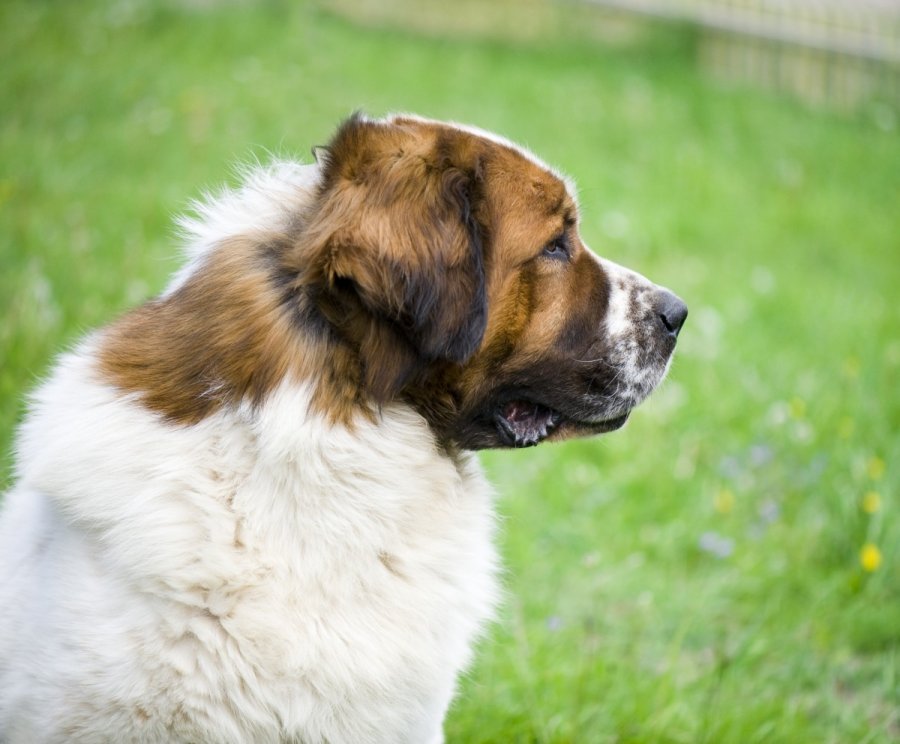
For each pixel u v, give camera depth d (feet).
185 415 13.91
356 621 14.12
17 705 13.89
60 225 35.37
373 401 14.19
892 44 75.00
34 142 41.47
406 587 14.49
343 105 51.49
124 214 37.50
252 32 59.36
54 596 13.78
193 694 13.61
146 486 13.70
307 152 43.57
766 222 51.06
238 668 13.66
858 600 25.30
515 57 69.51
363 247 13.62
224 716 13.75
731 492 28.89
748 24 75.36
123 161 41.91
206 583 13.58
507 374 15.70
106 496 13.73
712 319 38.24
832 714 21.62
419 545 14.66
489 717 19.79
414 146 14.60
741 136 62.13
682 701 20.71
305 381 13.79
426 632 14.61
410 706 14.67
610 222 45.29
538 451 29.53
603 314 16.42
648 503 28.12
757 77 75.72
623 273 16.96
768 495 29.22
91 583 13.70
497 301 15.21
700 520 27.68
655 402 31.89
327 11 70.69
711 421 31.76
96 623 13.50
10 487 19.45
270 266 14.34
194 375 14.02
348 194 14.08
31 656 13.74
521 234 15.35
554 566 25.32
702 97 67.51
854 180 59.41
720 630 24.29
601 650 22.57
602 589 24.86
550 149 52.42
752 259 46.62
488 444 16.07
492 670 21.11
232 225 15.07
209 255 14.84
